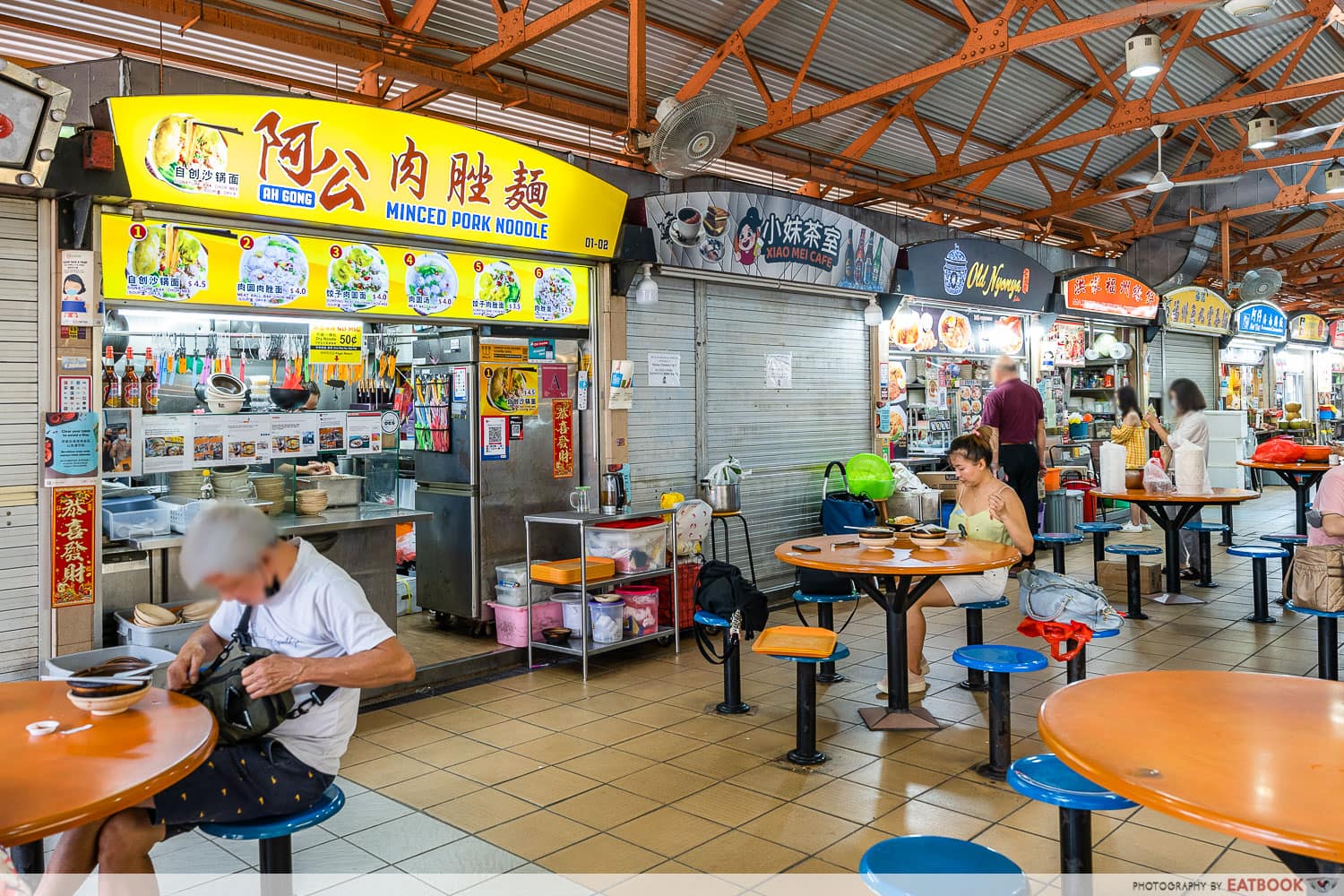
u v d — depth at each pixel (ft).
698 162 18.74
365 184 16.85
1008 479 26.14
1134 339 42.86
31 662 14.06
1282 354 59.00
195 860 10.93
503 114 24.81
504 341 20.26
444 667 18.26
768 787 12.84
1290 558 23.82
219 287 15.79
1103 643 20.17
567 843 11.23
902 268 30.25
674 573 20.39
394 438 18.52
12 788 5.90
